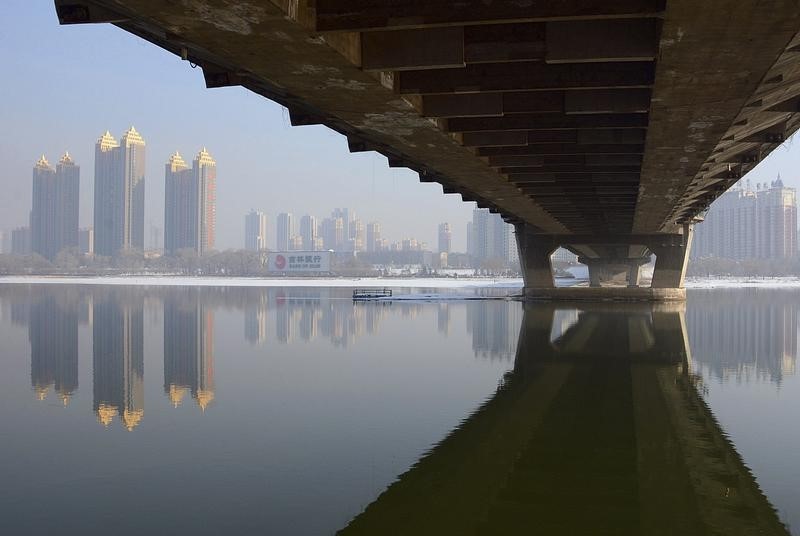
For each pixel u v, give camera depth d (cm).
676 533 1281
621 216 5738
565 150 2852
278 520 1319
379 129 2319
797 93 2197
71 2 1420
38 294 11269
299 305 8100
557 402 2428
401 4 1398
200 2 1263
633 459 1753
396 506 1406
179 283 19062
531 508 1409
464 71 1869
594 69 1820
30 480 1544
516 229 8675
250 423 2100
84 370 3159
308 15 1390
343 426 2062
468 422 2127
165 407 2330
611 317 5953
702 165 2978
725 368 3198
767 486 1545
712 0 1260
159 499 1427
